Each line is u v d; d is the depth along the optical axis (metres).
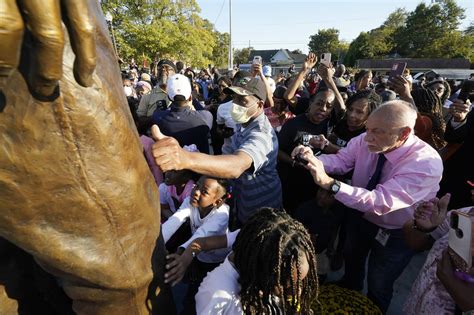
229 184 2.02
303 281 1.14
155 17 26.33
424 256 3.29
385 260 2.05
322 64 3.13
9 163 0.60
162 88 4.31
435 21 43.53
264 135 1.78
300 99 4.04
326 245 2.53
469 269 1.14
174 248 2.00
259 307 1.11
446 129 2.94
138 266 0.88
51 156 0.63
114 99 0.71
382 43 45.19
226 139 3.41
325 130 2.94
